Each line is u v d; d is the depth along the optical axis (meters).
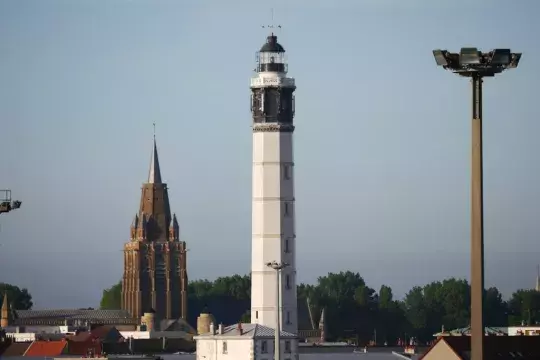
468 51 135.38
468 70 135.75
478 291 133.38
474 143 134.75
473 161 134.50
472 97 135.88
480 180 134.00
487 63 135.00
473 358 133.38
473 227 133.75
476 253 133.38
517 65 135.75
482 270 133.50
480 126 134.88
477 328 133.38
